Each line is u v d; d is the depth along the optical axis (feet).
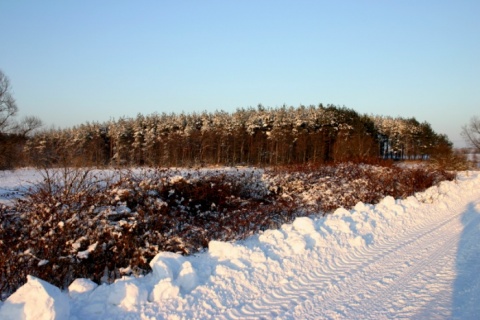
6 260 18.25
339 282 19.69
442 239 29.27
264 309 16.24
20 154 97.30
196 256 23.29
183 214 30.30
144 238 24.02
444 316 15.80
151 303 16.07
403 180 61.82
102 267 21.40
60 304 13.66
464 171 104.27
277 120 180.45
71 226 21.27
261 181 48.80
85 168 34.60
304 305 16.75
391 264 22.84
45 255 19.60
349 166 68.39
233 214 33.22
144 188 30.81
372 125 189.26
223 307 16.16
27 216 21.99
